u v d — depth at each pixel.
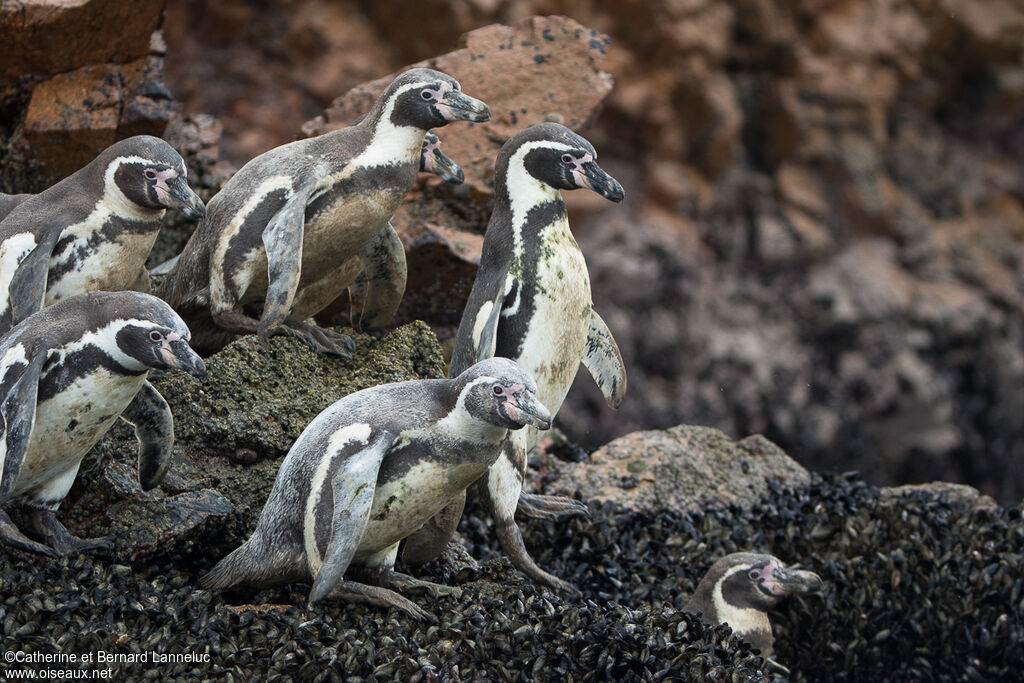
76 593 8.19
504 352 10.21
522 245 10.20
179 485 9.55
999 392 25.47
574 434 23.64
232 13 23.69
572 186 10.30
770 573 11.05
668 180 25.47
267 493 9.82
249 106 23.83
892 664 12.16
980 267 25.97
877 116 26.00
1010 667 11.95
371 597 8.60
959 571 12.39
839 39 25.72
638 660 8.73
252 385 10.30
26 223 9.66
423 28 24.14
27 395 7.66
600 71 16.44
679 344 24.70
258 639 8.15
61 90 14.63
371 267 11.74
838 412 24.94
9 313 9.44
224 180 15.57
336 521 7.70
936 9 26.03
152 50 15.39
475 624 8.66
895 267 25.81
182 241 14.84
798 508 13.34
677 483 13.42
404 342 11.03
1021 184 27.08
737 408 24.70
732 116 25.61
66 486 8.63
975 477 25.36
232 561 8.60
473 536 11.66
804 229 25.58
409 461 8.16
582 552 11.77
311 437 8.30
